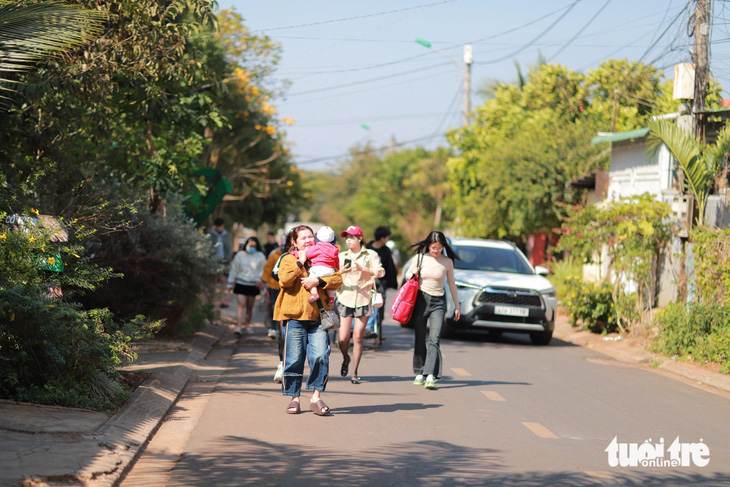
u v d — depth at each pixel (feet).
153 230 67.46
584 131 156.04
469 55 205.16
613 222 88.33
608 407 48.29
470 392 51.42
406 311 51.90
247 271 81.92
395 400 47.75
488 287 81.56
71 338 39.14
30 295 37.76
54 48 46.34
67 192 58.80
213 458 33.17
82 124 64.23
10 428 32.40
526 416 44.11
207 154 152.56
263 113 162.71
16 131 59.88
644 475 32.60
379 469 31.94
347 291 53.62
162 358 60.39
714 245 69.56
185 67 59.26
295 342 42.88
